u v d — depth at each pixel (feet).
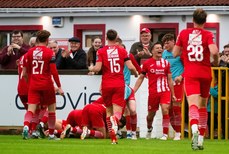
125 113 112.37
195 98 86.63
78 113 112.47
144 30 120.16
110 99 99.86
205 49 87.35
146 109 118.21
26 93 114.11
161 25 175.32
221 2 171.53
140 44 122.11
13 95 124.57
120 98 99.25
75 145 94.73
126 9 176.86
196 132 86.58
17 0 187.73
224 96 115.65
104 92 99.66
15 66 125.90
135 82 118.42
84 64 125.29
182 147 93.25
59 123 113.91
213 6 170.71
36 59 104.68
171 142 103.65
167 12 174.09
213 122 115.75
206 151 87.04
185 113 117.08
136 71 109.19
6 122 124.88
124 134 116.47
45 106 110.63
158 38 176.86
